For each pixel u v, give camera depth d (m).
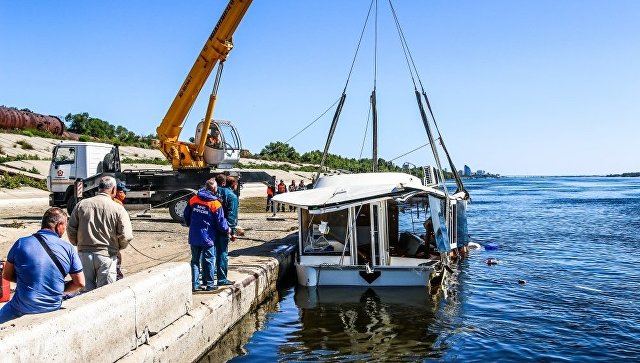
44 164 43.97
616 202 62.06
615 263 19.00
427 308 12.07
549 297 13.52
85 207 7.62
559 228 32.03
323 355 9.10
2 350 4.50
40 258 5.76
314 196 13.98
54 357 5.12
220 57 23.42
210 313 8.89
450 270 13.40
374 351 9.34
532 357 9.16
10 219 21.70
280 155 88.12
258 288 12.06
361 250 14.09
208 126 23.44
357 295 13.04
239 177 23.84
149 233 18.80
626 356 9.24
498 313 11.89
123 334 6.40
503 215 42.66
